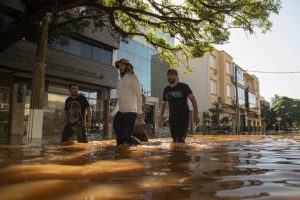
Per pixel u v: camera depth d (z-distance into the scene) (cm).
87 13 1425
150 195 136
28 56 1591
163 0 1226
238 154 381
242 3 1146
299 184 164
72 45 1903
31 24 1050
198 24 1309
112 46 2183
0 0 1496
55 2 1009
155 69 3431
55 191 144
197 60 3806
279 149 486
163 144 615
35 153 377
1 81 1572
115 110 662
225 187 155
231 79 4425
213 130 3191
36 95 908
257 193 140
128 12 1260
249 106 5328
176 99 700
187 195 137
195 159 310
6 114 1361
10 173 202
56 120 1565
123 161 285
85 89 2091
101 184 163
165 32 1403
